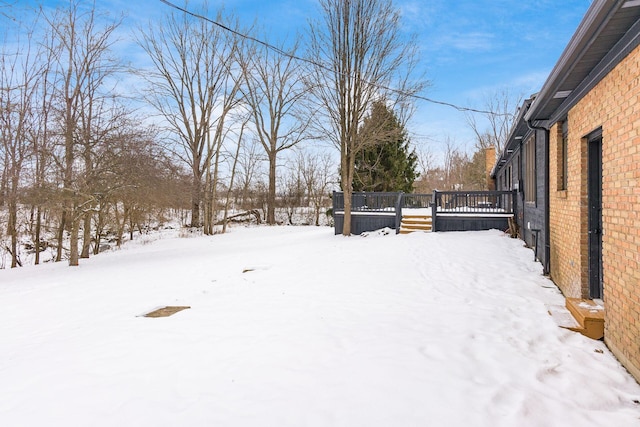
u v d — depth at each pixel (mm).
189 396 2938
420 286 6590
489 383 3035
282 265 9648
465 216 13227
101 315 5867
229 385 3098
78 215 12367
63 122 12312
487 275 7207
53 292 7973
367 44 15281
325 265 9047
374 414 2607
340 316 4984
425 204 19156
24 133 12094
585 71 4230
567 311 4852
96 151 12008
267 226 27422
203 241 19266
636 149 3141
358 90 15398
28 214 15500
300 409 2695
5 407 2875
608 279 3783
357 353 3686
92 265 12273
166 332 4570
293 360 3562
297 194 33844
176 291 7414
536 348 3783
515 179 12719
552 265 6777
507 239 10938
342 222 16281
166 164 13461
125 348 4066
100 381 3260
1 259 16500
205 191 24078
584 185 4910
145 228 25422
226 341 4164
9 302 7152
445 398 2801
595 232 4848
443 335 4148
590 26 3152
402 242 11461
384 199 16250
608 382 3107
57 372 3498
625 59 3340
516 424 2486
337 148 18000
